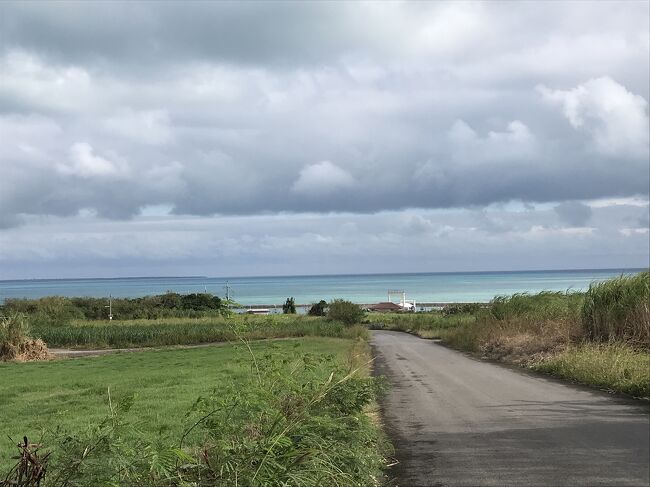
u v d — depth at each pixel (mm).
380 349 29266
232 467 4598
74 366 23031
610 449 7734
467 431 9047
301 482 4754
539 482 6480
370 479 6191
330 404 6512
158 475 4234
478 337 26812
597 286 19359
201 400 5484
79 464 3857
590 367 14398
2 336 28594
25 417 10203
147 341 40719
